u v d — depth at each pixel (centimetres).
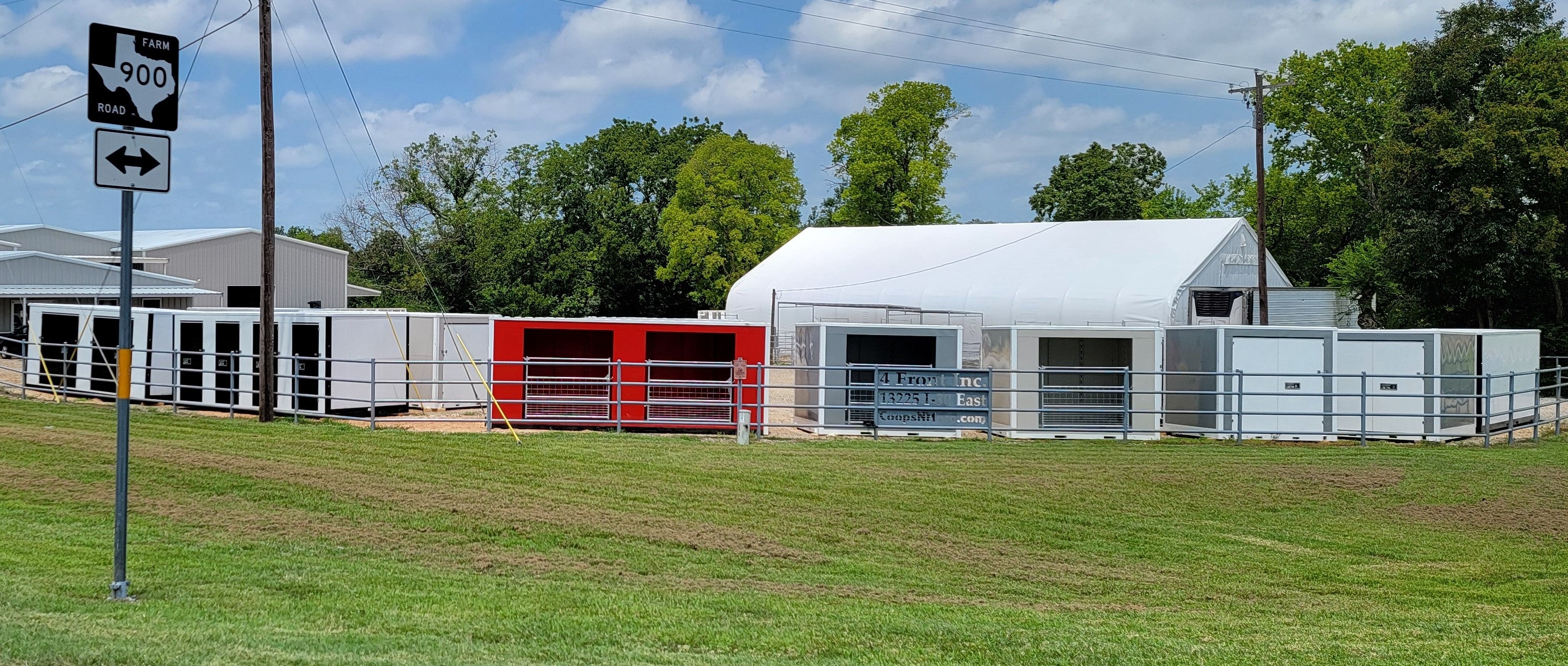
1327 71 4975
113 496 1241
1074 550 1132
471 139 6481
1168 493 1431
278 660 596
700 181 5431
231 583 850
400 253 6109
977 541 1155
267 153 1997
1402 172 3697
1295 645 749
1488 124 3512
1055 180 7325
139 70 721
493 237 5912
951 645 719
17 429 1773
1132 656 700
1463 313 3884
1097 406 1991
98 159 707
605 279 6394
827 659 675
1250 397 1975
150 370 2283
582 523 1176
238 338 2217
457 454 1608
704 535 1141
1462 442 2011
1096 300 3609
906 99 5625
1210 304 3547
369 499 1264
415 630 713
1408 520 1302
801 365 2102
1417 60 3791
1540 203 3672
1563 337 3628
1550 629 824
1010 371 1897
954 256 4281
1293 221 5466
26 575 827
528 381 1886
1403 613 897
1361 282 4038
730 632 740
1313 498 1416
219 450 1595
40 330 2536
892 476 1500
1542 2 3866
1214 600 947
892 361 2105
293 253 4916
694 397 2034
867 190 5772
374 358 2159
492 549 1053
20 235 4475
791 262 4844
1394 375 1922
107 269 3991
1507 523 1292
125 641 621
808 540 1138
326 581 877
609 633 728
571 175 6300
